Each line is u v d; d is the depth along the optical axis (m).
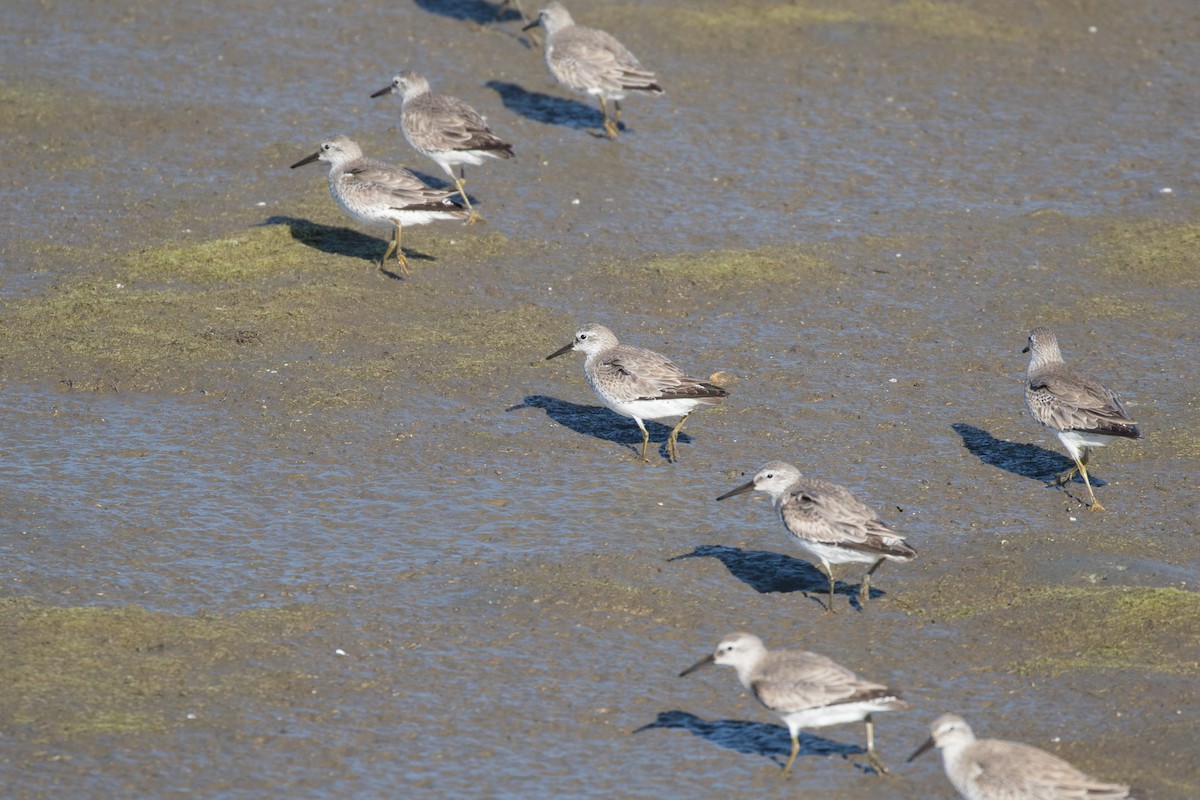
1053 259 23.88
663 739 12.77
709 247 24.20
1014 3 33.62
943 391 19.92
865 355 20.88
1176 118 29.16
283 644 14.02
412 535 16.28
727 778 12.23
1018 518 16.73
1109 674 13.42
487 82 29.84
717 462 18.09
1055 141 28.25
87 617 14.19
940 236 24.64
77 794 11.71
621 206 25.61
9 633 13.86
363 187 22.39
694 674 13.79
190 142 27.41
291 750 12.44
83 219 24.67
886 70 30.83
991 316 22.05
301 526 16.42
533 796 11.92
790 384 20.03
